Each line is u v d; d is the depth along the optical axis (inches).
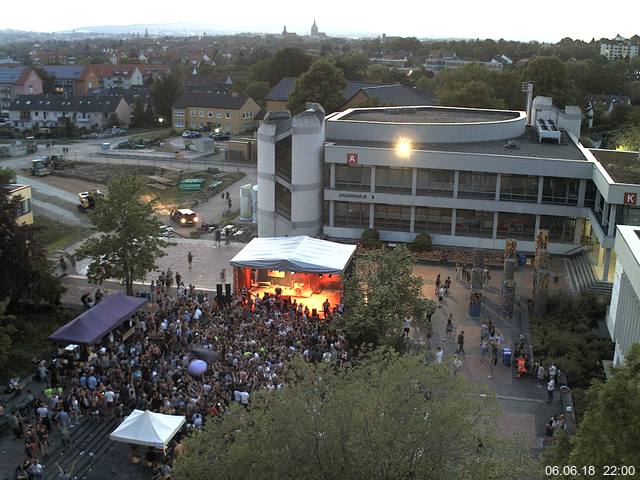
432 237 2731.3
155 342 1781.5
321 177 2770.7
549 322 2026.3
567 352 1825.8
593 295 2122.3
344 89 5255.9
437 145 2906.0
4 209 2020.2
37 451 1370.6
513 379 1731.1
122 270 2171.5
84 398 1512.1
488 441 971.9
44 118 6914.4
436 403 978.1
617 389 900.6
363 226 2792.8
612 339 1839.3
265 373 1551.4
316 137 2687.0
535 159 2581.2
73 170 4431.6
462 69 5516.7
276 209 2815.0
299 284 2256.4
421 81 7327.8
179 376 1587.1
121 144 5354.3
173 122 6363.2
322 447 932.6
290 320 1904.5
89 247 2176.4
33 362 1749.5
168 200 3700.8
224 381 1542.8
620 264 1811.0
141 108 6870.1
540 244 2581.2
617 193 2138.3
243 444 938.7
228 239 2886.3
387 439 914.1
